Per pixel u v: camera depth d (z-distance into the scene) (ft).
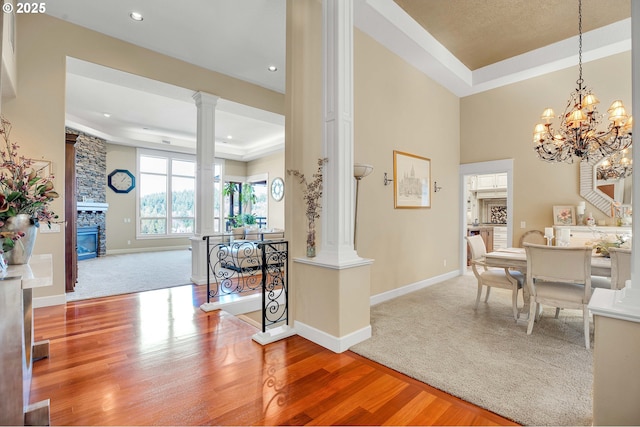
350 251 8.99
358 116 12.22
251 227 31.48
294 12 9.62
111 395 6.19
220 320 10.59
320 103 10.46
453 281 17.10
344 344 8.41
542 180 16.35
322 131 9.34
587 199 15.03
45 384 6.57
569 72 15.61
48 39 11.75
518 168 17.10
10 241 5.41
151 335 9.27
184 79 15.42
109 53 13.16
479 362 7.71
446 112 17.90
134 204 29.66
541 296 9.32
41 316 10.84
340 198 8.80
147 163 30.68
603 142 11.98
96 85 17.88
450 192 18.19
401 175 14.33
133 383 6.63
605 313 4.70
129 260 24.13
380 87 13.26
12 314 4.82
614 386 4.67
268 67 16.11
